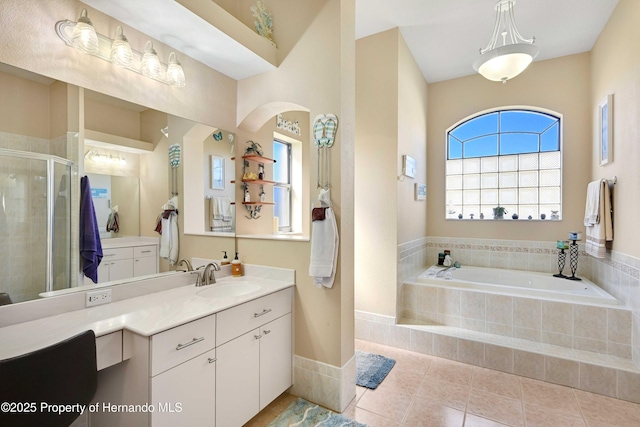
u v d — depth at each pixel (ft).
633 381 7.05
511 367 8.29
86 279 5.34
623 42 8.18
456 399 7.13
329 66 6.88
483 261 12.86
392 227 10.02
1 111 4.40
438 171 13.66
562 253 11.47
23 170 4.62
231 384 5.63
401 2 8.63
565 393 7.38
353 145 7.24
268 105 7.89
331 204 6.82
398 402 7.02
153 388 4.34
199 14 5.66
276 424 6.26
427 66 12.34
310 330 7.13
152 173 6.42
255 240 8.03
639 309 7.30
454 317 9.86
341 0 6.79
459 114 13.26
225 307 5.48
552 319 8.57
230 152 8.29
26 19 4.60
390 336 9.97
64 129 5.07
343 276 6.86
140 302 5.69
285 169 13.61
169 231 6.75
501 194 12.77
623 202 8.20
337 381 6.73
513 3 8.55
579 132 11.35
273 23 7.74
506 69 8.26
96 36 5.12
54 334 4.17
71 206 5.17
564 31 9.95
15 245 4.53
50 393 3.41
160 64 6.36
